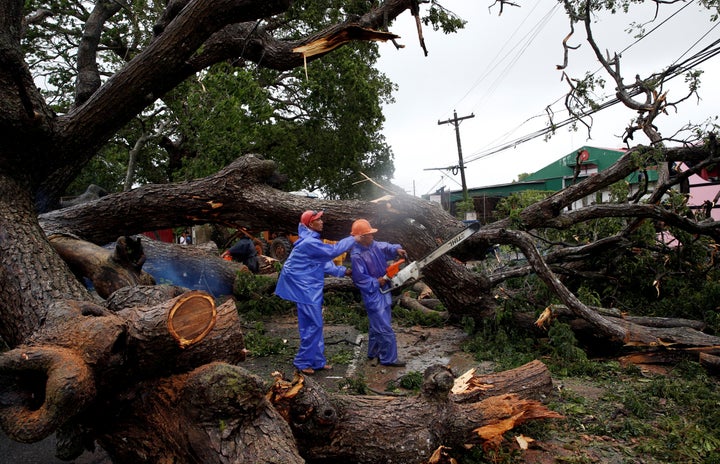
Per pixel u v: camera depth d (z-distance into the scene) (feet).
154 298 10.89
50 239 19.62
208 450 7.95
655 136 23.65
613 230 26.32
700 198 40.19
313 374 17.58
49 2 47.14
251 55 22.34
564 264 25.03
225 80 44.57
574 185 23.15
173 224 22.86
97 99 18.93
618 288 24.62
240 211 22.35
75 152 19.15
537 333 20.85
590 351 19.83
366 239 18.37
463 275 21.89
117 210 21.89
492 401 11.37
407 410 10.69
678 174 24.45
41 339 8.73
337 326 25.16
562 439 12.07
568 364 17.53
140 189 22.22
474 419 10.95
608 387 15.72
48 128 17.04
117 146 62.85
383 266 18.67
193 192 21.85
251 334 22.17
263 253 55.47
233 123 42.75
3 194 16.11
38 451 11.59
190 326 9.06
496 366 17.97
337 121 63.52
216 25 17.95
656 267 23.71
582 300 22.38
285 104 63.10
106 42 51.52
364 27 17.88
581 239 27.37
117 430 9.48
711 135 22.52
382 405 10.81
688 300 22.07
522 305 21.80
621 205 22.58
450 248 16.84
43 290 12.50
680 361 17.85
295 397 9.45
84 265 18.47
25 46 48.24
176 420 8.64
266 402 8.71
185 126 48.75
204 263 29.04
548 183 91.91
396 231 22.21
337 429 9.93
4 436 12.30
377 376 17.37
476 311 22.22
